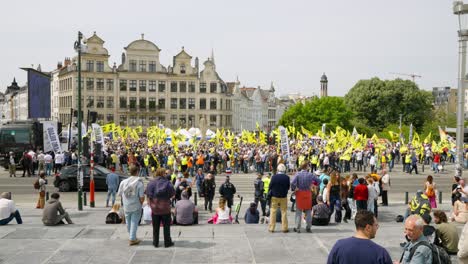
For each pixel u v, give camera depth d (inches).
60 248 488.4
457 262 414.0
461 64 888.9
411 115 4111.7
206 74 4722.0
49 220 608.7
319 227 625.0
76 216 770.2
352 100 4394.7
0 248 488.7
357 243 237.0
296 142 2353.6
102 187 1181.1
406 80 4288.9
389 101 4192.9
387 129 3688.5
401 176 1616.6
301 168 580.4
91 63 4399.6
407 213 652.7
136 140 2642.7
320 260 450.0
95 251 477.1
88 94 4399.6
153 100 4574.3
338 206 711.1
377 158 1770.4
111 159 1568.7
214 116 4753.9
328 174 869.2
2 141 1711.4
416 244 279.6
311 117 4281.5
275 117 7691.9
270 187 568.4
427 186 804.0
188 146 1927.9
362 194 697.0
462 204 652.7
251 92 6683.1
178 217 627.5
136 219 497.7
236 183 1354.6
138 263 438.6
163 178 492.1
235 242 514.9
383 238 544.4
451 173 1721.2
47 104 1691.7
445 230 429.7
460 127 896.3
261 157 1566.2
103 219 734.5
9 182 1344.7
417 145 2112.5
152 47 4542.3
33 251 477.4
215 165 1585.9
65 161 1546.5
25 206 927.7
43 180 884.6
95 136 1638.8
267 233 562.9
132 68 4500.5
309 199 569.6
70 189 1174.3
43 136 1777.8
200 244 505.4
